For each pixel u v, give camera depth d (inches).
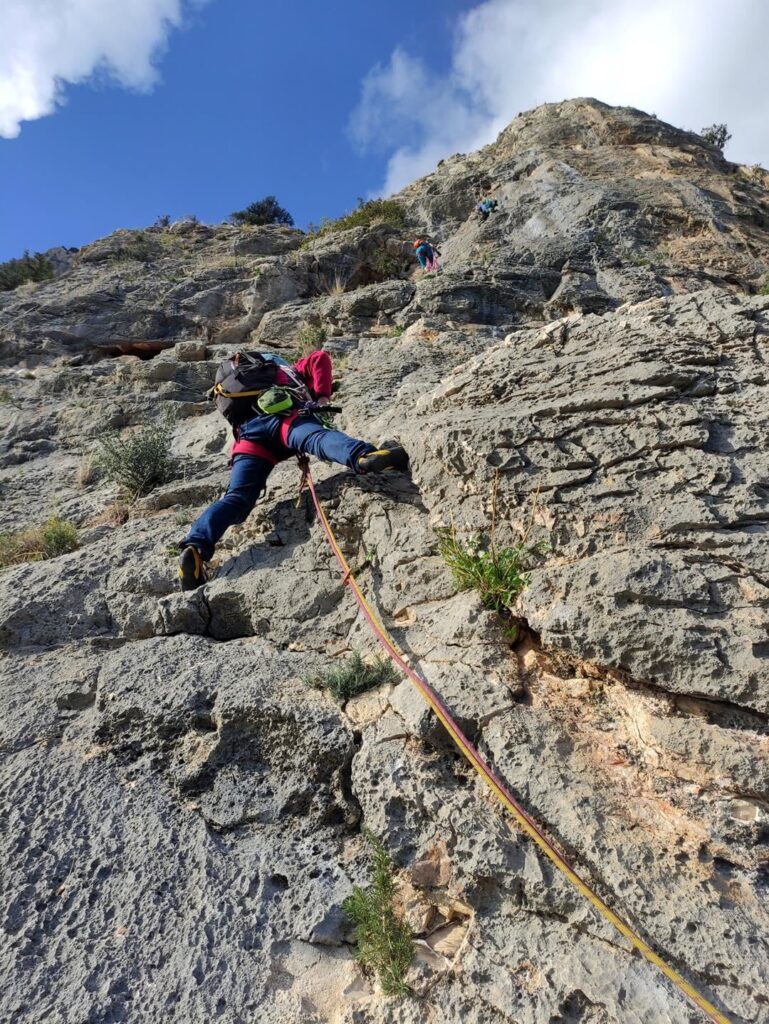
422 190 699.4
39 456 296.7
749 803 100.5
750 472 129.5
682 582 117.6
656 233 491.2
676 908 90.7
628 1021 83.7
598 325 174.1
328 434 166.1
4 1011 93.4
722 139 947.3
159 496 218.4
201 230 679.7
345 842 114.8
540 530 135.8
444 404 179.3
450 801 108.5
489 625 129.2
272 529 174.9
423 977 94.3
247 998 95.5
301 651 147.2
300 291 507.2
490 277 428.1
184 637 155.9
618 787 105.0
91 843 115.8
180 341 459.2
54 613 167.6
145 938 102.1
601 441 141.8
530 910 98.0
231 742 128.9
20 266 639.8
